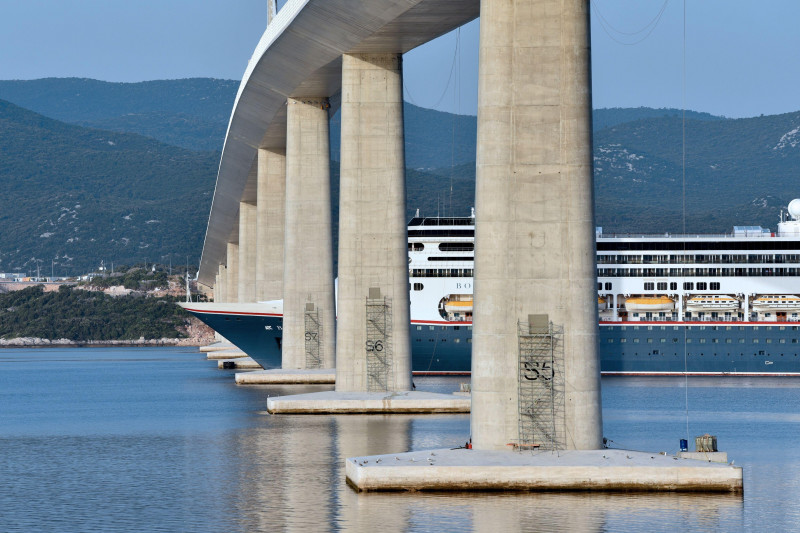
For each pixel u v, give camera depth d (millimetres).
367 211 85812
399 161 85688
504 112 52281
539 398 52281
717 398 107750
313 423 79062
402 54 85562
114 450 69750
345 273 86688
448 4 71125
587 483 48875
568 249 52156
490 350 52562
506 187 52281
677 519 44625
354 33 80250
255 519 46156
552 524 43531
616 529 42906
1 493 53719
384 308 86312
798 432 78938
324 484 53750
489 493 49062
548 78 52125
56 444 73812
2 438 78250
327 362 113375
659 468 48781
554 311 52250
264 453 65062
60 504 50688
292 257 112188
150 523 46219
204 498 51312
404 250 86500
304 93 109062
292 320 113188
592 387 52438
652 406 99438
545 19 52125
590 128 52406
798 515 46125
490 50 52375
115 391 129125
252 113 125375
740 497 48531
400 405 84000
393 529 43250
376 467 49969
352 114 85125
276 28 93625
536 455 51375
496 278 52406
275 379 115938
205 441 72375
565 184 52125
